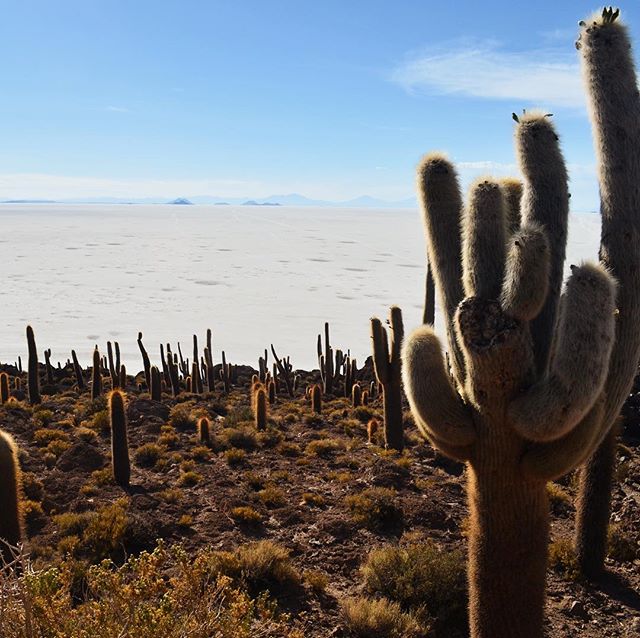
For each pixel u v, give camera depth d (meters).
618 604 8.25
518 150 5.34
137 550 9.45
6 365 33.31
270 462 14.89
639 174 5.13
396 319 15.34
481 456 4.92
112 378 27.11
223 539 9.98
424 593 7.89
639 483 12.38
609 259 5.20
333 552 9.70
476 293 4.80
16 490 7.39
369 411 21.12
